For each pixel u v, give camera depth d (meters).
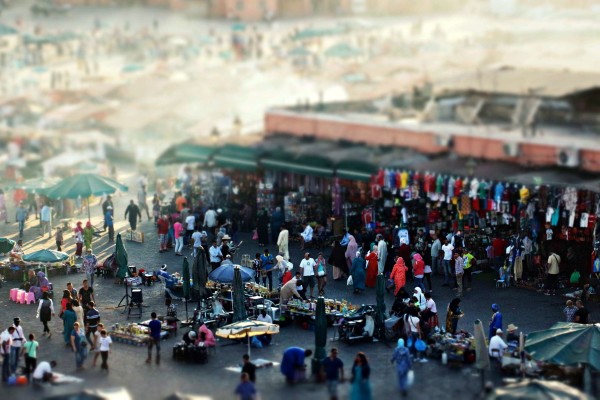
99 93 123.94
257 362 58.25
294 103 127.31
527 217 76.50
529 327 65.12
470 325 65.81
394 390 53.81
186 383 55.19
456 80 108.62
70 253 87.06
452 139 97.81
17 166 112.62
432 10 173.50
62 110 121.75
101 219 98.56
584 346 52.38
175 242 86.31
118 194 106.38
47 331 65.25
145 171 109.31
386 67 133.38
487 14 151.88
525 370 55.69
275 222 86.81
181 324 65.62
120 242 74.62
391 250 76.25
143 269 77.19
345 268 76.62
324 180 89.69
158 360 59.06
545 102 95.25
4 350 56.56
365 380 50.44
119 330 63.84
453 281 74.50
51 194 91.75
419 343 59.28
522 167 87.69
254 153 97.44
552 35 134.50
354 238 77.38
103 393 46.62
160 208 96.19
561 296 71.44
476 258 78.00
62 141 116.62
